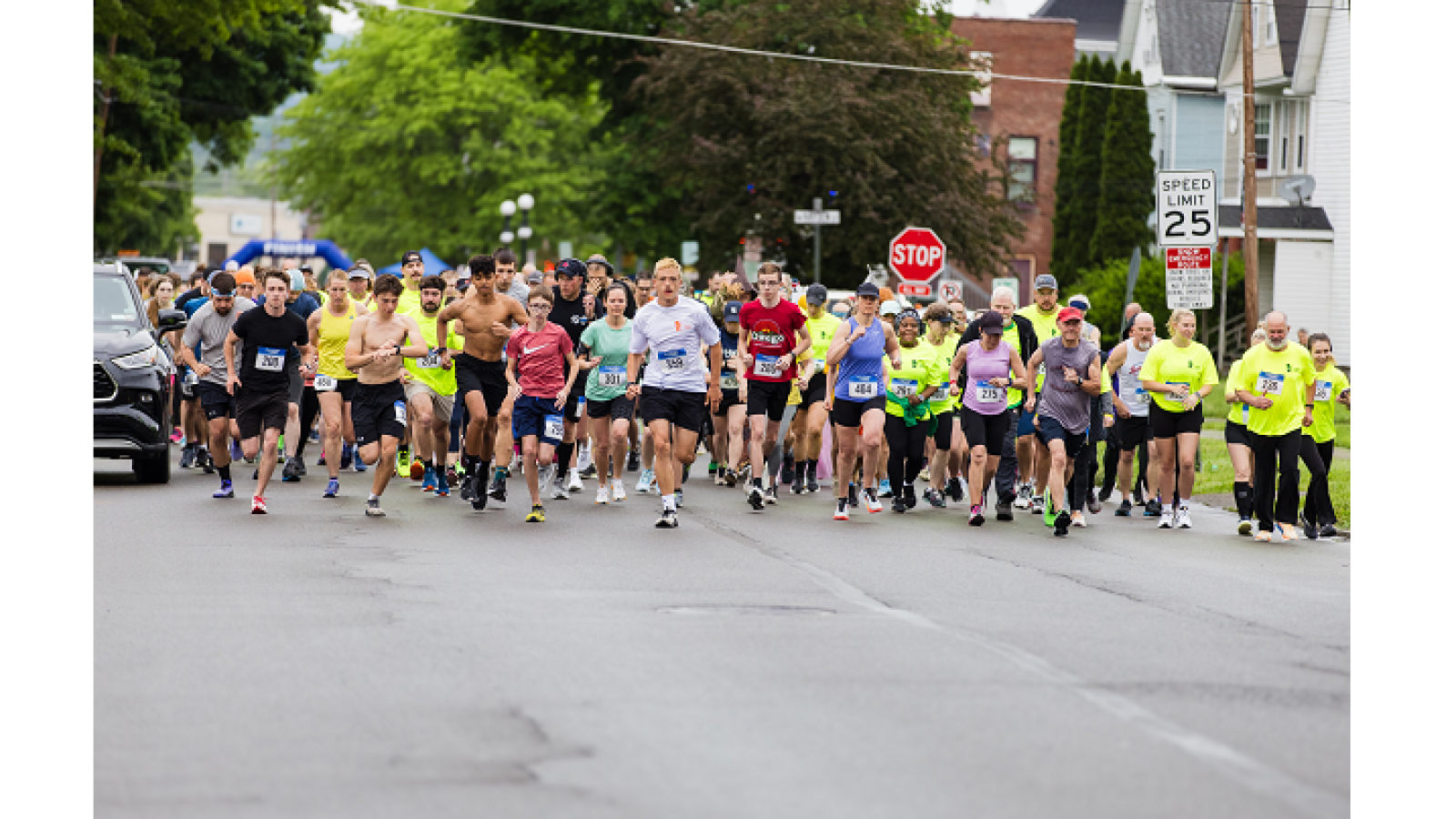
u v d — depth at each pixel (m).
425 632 21.14
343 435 45.53
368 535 31.83
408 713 16.45
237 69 115.12
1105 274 97.56
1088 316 95.62
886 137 84.50
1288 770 14.44
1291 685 18.34
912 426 39.78
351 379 40.34
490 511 36.78
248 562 27.73
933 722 16.19
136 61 84.75
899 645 20.53
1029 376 36.22
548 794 13.51
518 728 15.85
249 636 20.77
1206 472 51.56
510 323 35.72
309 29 120.44
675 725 15.98
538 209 170.88
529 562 28.20
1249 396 35.66
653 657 19.53
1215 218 44.22
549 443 34.22
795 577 27.02
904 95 85.31
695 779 13.98
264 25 112.75
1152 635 21.78
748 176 84.00
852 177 83.75
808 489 43.81
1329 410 37.38
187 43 82.06
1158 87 131.50
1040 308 40.94
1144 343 40.62
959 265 89.62
